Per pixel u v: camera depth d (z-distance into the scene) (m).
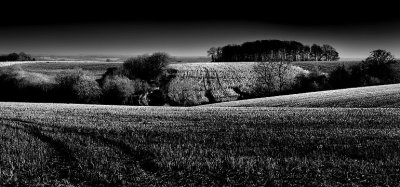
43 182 11.48
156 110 34.66
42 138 17.97
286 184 10.91
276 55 165.62
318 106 41.12
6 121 24.41
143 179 11.59
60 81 61.41
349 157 13.82
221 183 11.16
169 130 20.16
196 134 18.81
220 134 18.75
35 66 111.81
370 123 22.00
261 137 17.67
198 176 11.81
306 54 174.00
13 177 11.78
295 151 14.80
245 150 15.00
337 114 27.12
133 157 14.16
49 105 42.72
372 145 15.45
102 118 26.81
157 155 14.24
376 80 75.19
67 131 20.11
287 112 30.17
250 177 11.58
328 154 14.13
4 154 14.27
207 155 14.29
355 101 42.81
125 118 26.80
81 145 16.11
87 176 11.90
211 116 27.67
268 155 14.16
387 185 10.67
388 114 26.27
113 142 16.84
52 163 13.41
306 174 11.75
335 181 11.04
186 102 60.41
